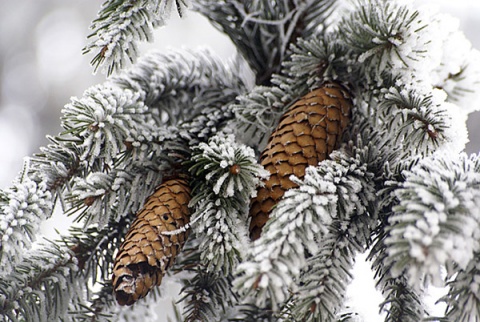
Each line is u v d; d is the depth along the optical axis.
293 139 1.36
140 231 1.33
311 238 1.29
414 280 1.25
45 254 1.39
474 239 1.27
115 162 1.38
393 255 1.26
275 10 1.45
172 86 1.45
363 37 1.38
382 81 1.38
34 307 1.38
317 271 1.32
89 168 1.38
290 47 1.42
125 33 1.35
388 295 1.35
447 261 1.26
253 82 1.48
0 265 1.32
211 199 1.34
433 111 1.34
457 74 1.45
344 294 1.33
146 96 1.44
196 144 1.39
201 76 1.46
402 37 1.36
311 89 1.40
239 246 1.32
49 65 4.37
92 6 4.58
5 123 4.14
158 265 1.33
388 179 1.34
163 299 1.45
